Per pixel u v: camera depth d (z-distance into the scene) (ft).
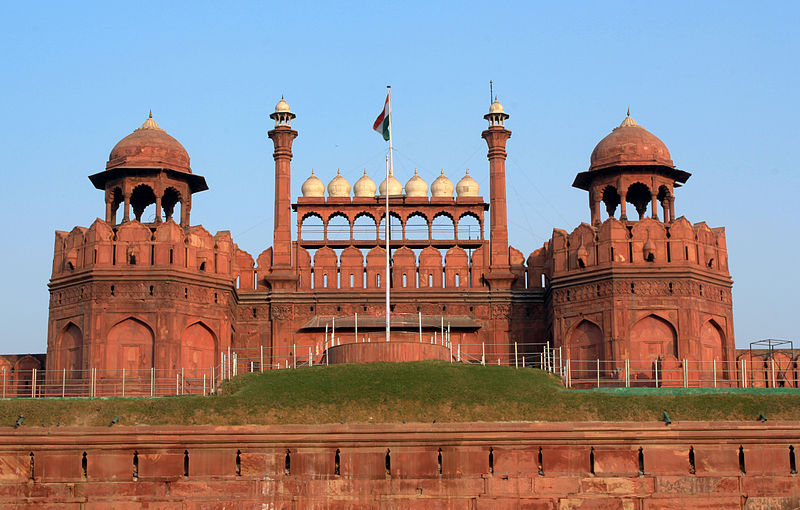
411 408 112.47
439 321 148.56
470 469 108.88
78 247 139.23
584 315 138.51
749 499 108.27
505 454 109.29
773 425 109.50
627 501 108.17
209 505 107.96
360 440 109.09
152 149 145.69
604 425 109.50
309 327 147.02
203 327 139.64
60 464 109.09
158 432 108.99
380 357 125.29
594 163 146.92
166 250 136.98
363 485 108.37
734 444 109.70
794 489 108.68
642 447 109.50
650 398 114.52
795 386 142.82
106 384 133.08
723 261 142.20
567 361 132.46
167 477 108.58
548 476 108.68
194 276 138.51
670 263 136.56
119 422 110.83
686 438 109.50
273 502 108.06
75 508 107.86
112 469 108.88
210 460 108.99
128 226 138.00
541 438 109.29
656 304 135.54
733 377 138.72
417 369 119.75
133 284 135.64
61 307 139.13
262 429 109.19
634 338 135.33
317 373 120.37
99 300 135.03
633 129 147.64
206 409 112.47
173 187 146.92
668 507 108.17
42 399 116.57
